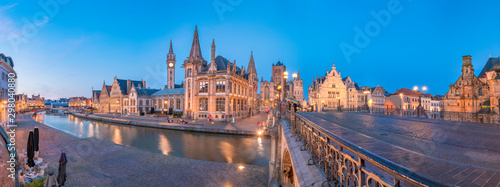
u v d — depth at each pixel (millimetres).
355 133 8461
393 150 5332
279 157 15406
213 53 57594
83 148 26219
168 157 22734
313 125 5191
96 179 16625
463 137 7867
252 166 20266
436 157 4934
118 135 42406
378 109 43594
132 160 21594
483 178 3291
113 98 97312
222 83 55531
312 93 66750
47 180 11086
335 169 3783
